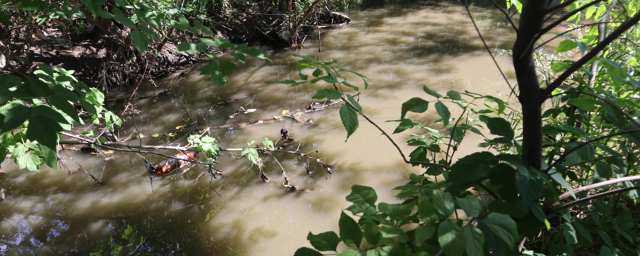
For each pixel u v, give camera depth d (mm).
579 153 1361
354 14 9469
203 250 2945
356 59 6652
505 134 1384
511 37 7492
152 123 4734
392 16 9234
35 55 5320
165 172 3789
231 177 3750
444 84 5582
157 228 3172
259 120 4750
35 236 3084
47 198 3490
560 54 5824
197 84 5855
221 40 1636
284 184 3604
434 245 1044
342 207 3324
